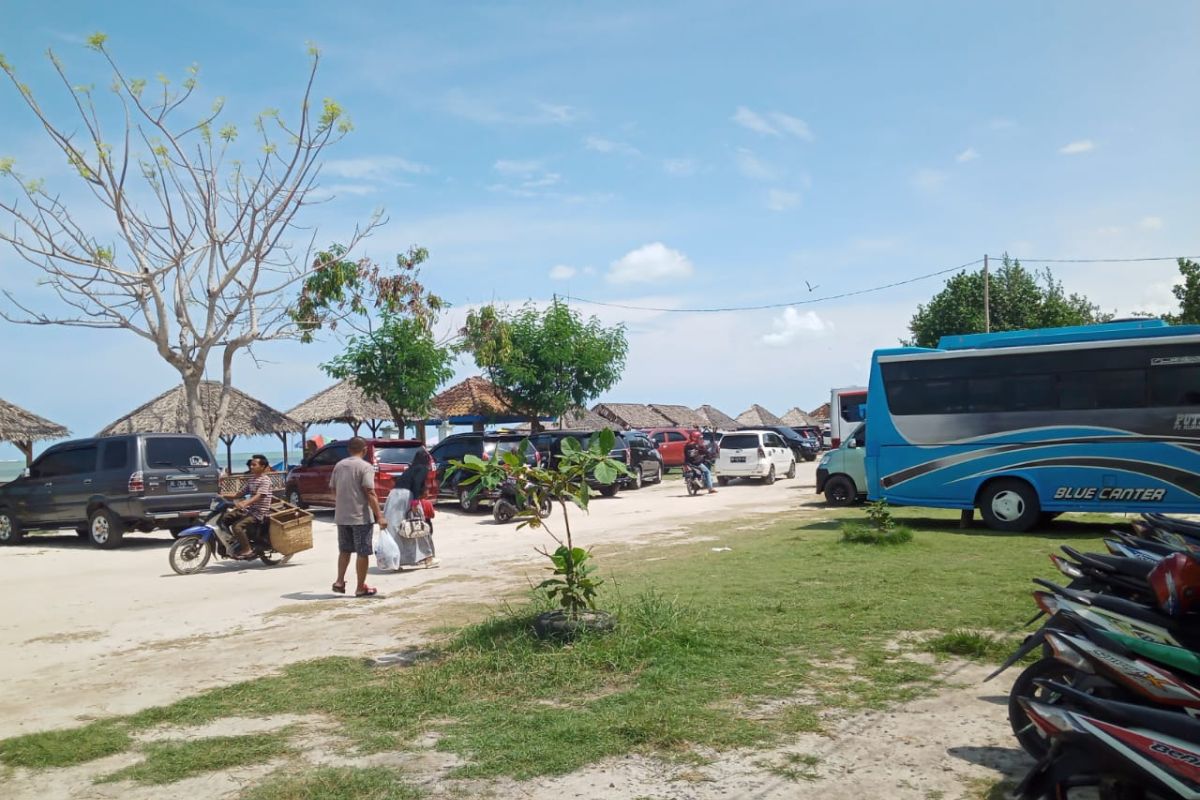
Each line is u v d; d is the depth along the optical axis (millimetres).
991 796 4426
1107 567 5137
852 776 4715
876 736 5285
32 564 15961
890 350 16734
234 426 31109
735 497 25719
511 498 20750
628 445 31094
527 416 41625
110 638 9273
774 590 9766
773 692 6121
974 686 6215
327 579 12805
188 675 7488
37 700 6957
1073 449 15164
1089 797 4285
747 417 69750
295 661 7750
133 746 5613
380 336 32781
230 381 24969
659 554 13461
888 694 6055
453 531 19375
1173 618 4273
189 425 24078
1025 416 15555
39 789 4953
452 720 5840
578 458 7625
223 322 24250
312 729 5809
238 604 10938
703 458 27375
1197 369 14539
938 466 16172
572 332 40000
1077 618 4289
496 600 10211
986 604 8828
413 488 13586
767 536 15281
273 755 5332
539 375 39156
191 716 6176
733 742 5223
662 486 32656
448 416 42844
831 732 5363
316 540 18391
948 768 4789
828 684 6305
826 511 19938
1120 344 15023
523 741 5328
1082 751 3605
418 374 32875
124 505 17531
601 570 11875
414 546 13484
